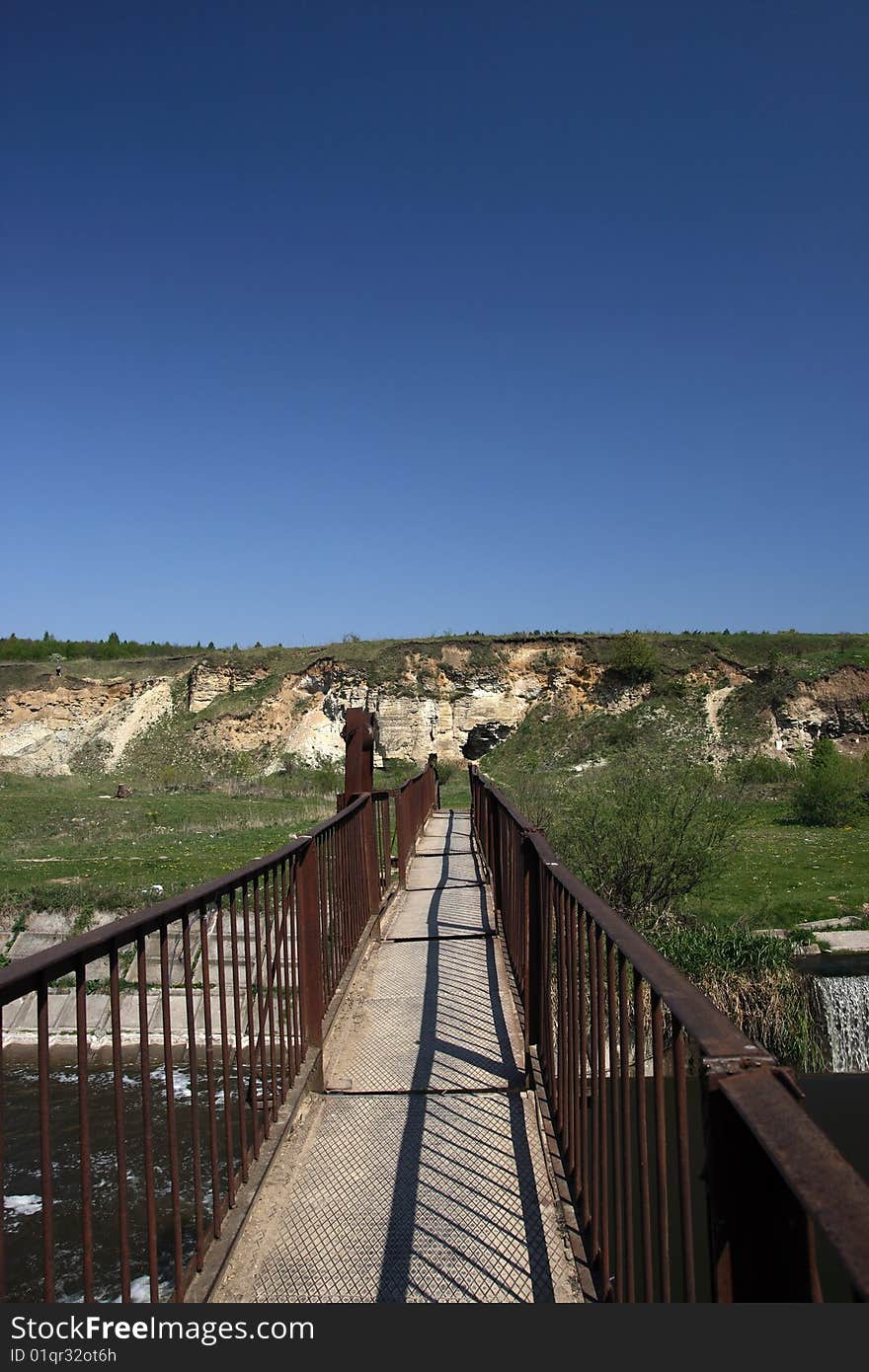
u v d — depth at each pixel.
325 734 45.72
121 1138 2.42
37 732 47.91
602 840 13.01
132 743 46.91
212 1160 3.04
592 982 2.97
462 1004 5.93
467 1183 3.50
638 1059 2.26
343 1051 5.09
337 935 6.05
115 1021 2.41
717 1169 1.43
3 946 13.70
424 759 45.53
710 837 12.84
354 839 7.22
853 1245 0.89
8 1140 8.15
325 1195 3.44
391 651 48.22
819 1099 9.84
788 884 15.41
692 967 11.13
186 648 68.00
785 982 10.97
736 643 46.81
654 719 41.91
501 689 46.62
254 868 3.65
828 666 41.66
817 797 23.42
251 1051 3.62
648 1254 2.18
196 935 12.28
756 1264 1.40
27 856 18.94
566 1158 3.53
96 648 69.44
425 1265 2.93
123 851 19.52
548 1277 2.85
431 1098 4.39
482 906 9.39
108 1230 6.28
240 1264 2.97
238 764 43.66
